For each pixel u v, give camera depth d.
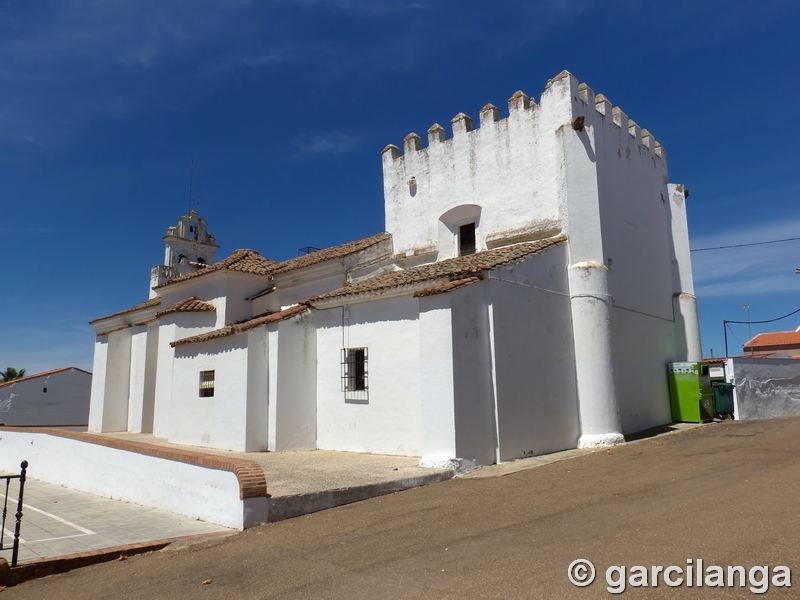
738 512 7.06
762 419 18.36
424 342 11.92
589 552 6.02
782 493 7.88
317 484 9.73
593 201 15.30
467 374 11.73
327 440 15.08
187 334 18.81
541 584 5.25
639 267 17.89
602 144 16.69
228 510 8.54
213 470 9.01
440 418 11.48
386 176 19.78
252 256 21.27
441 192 18.05
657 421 17.47
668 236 20.33
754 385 19.44
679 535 6.33
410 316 13.52
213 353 16.19
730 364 19.06
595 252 15.05
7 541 8.00
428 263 18.20
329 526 8.03
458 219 17.75
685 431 15.73
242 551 7.19
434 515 8.21
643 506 7.77
